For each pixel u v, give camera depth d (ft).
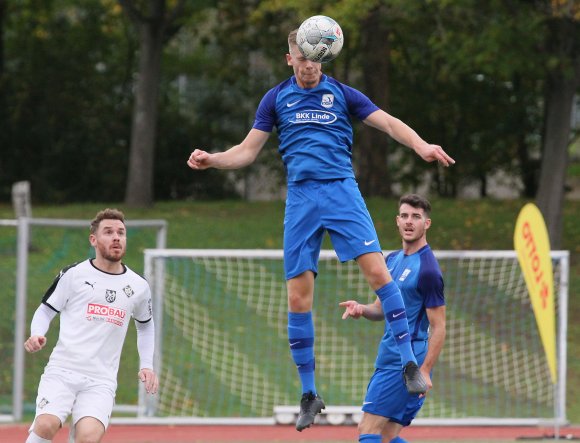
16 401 135.23
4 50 331.57
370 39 255.70
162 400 144.97
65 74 318.04
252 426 136.56
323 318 163.12
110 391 76.59
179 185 324.19
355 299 170.09
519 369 157.48
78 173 312.29
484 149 321.73
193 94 362.53
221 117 336.08
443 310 81.30
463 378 154.30
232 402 145.59
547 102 211.61
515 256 130.21
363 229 63.62
